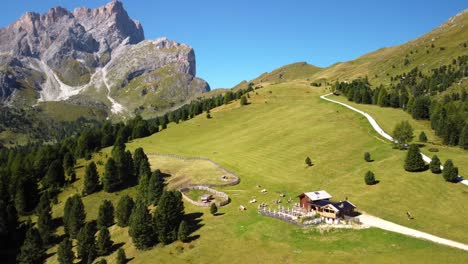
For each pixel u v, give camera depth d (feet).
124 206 324.39
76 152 558.56
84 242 285.02
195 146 556.51
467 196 269.03
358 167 361.30
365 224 249.75
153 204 347.97
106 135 634.84
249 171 403.13
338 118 552.41
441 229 234.17
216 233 260.83
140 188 377.71
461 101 584.81
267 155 450.30
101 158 527.81
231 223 273.95
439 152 366.02
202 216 295.89
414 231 235.20
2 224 358.02
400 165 338.95
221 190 353.51
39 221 344.90
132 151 551.59
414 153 319.68
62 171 463.83
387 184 307.17
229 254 232.94
